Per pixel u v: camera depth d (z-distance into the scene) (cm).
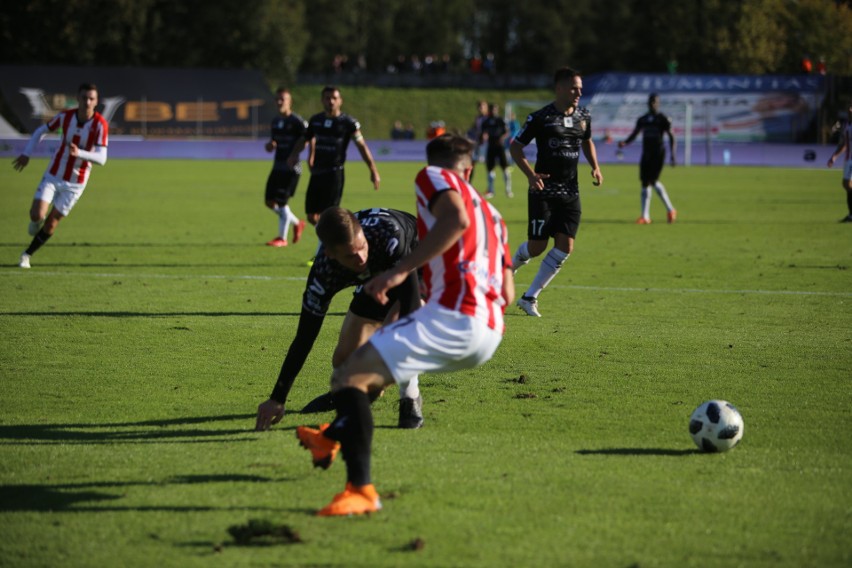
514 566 826
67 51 13725
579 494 995
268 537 879
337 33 16875
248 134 11250
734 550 862
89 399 1373
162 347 1728
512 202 5534
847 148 4150
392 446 1153
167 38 14388
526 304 2067
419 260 912
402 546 865
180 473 1059
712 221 4366
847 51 14525
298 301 2228
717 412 1138
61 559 841
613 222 4347
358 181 6900
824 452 1145
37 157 9356
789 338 1842
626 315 2089
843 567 831
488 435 1204
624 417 1293
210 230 3806
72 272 2638
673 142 4212
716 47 14800
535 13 17288
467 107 14050
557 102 2045
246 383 1473
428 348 939
